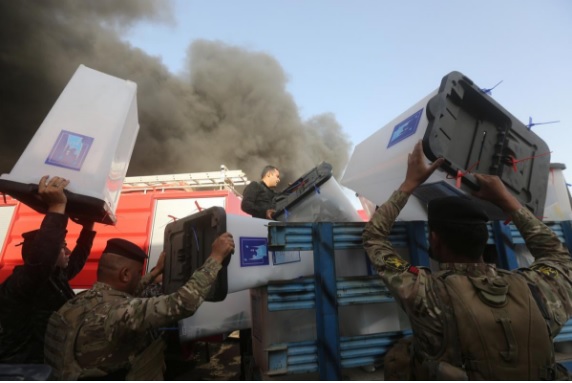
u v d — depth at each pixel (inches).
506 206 46.6
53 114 54.0
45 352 48.2
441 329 33.7
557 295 36.2
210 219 56.8
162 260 75.4
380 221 45.4
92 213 59.1
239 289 53.1
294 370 47.3
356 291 51.3
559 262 40.8
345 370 52.7
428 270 40.6
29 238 60.6
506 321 32.2
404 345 47.0
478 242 38.4
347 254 57.7
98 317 45.0
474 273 37.5
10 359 56.1
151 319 42.5
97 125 56.1
